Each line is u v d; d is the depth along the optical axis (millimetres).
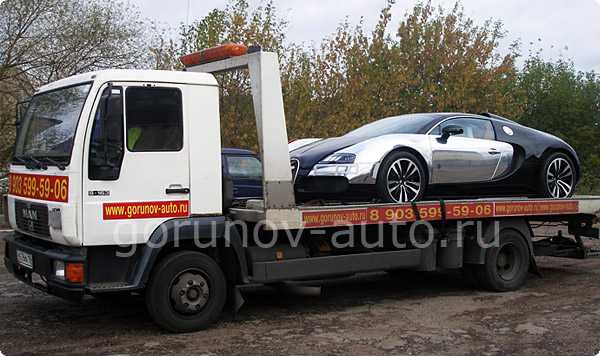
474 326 5559
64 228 4738
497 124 7688
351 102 19312
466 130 7336
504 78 25578
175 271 5156
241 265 5508
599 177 27453
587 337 5195
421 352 4730
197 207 5238
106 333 5223
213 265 5352
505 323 5668
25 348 4758
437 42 24438
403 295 7066
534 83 28781
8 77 15453
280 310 6215
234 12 16547
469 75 23344
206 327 5352
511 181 7590
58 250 5055
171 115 5133
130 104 4949
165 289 5113
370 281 8039
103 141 4754
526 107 27828
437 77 24547
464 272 7469
